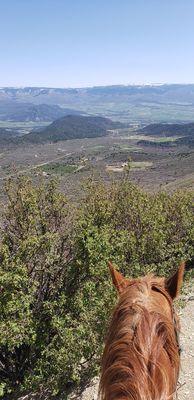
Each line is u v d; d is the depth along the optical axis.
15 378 7.04
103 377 1.45
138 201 10.24
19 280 6.04
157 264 9.98
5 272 6.15
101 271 6.59
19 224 7.30
